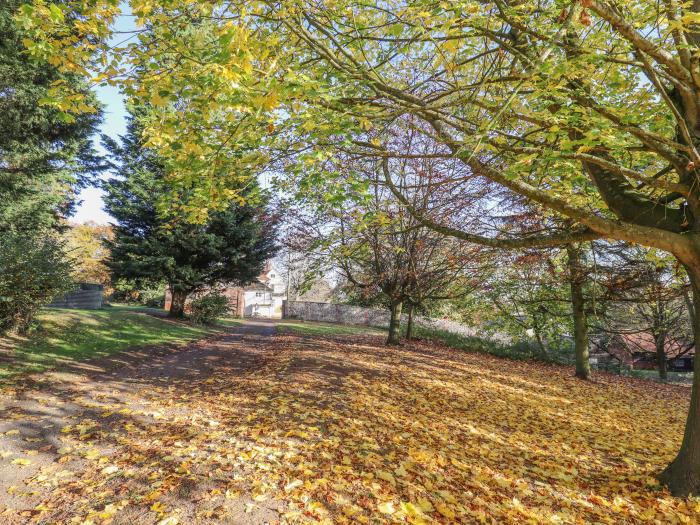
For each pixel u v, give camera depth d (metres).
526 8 4.98
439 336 20.44
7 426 5.16
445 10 4.39
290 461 4.39
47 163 14.22
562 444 6.36
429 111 5.12
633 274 11.66
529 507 4.15
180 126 4.51
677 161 4.56
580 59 4.26
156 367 9.76
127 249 18.28
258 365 10.20
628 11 4.84
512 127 6.83
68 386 7.27
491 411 7.70
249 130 5.21
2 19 9.88
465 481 4.50
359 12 5.63
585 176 6.20
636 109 5.72
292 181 7.58
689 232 4.66
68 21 4.78
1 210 14.26
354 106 4.97
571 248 11.11
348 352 12.38
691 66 4.25
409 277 14.16
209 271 20.16
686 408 10.63
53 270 10.66
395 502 3.77
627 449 6.51
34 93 11.44
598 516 4.15
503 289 15.12
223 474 4.01
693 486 4.59
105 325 13.77
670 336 20.25
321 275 14.66
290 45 5.45
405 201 7.07
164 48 4.28
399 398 7.57
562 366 16.55
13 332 10.34
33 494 3.66
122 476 3.99
